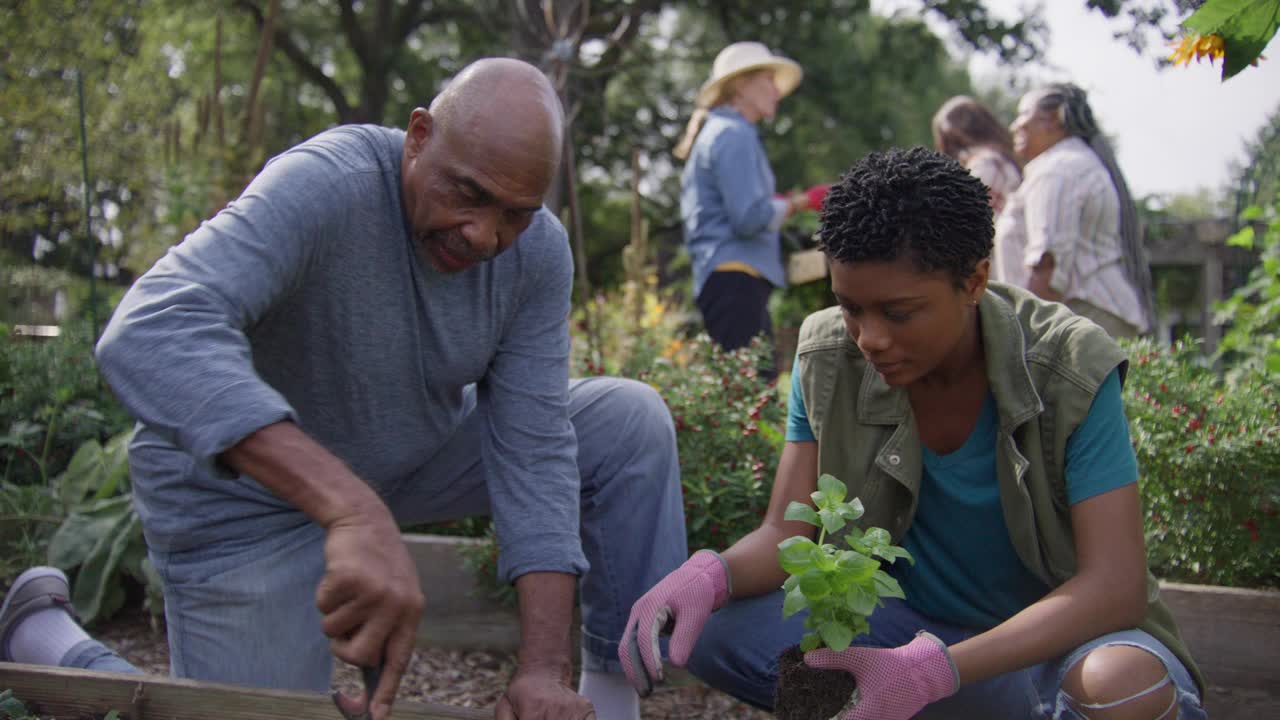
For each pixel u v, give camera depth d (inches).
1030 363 71.2
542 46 228.2
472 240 67.0
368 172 71.1
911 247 62.2
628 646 70.2
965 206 63.0
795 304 258.4
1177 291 300.5
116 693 65.4
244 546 75.1
